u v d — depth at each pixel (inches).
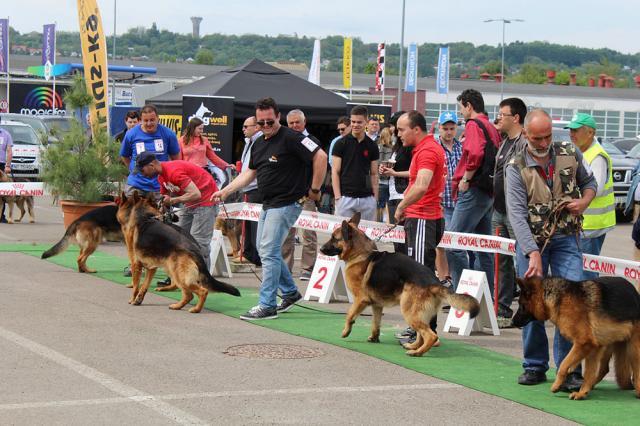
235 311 404.8
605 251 677.9
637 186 422.0
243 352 323.3
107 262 540.4
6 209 850.8
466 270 388.8
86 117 750.5
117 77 1638.8
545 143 282.7
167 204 431.2
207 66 2783.0
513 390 284.4
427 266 356.2
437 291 321.7
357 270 345.4
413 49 1809.8
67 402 253.0
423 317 325.4
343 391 275.1
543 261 292.7
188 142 534.3
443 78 2007.9
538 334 290.2
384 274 337.4
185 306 411.8
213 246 506.0
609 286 275.9
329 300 440.8
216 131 648.4
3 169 771.4
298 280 507.2
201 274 396.5
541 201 287.1
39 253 566.9
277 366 304.5
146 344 329.7
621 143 1252.5
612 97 2603.3
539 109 283.7
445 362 320.8
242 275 521.3
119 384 273.3
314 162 385.4
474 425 245.0
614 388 291.6
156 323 370.0
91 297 424.5
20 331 343.0
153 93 1240.8
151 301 421.7
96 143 626.5
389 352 333.1
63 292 434.3
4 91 1802.4
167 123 722.8
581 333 271.9
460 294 314.7
